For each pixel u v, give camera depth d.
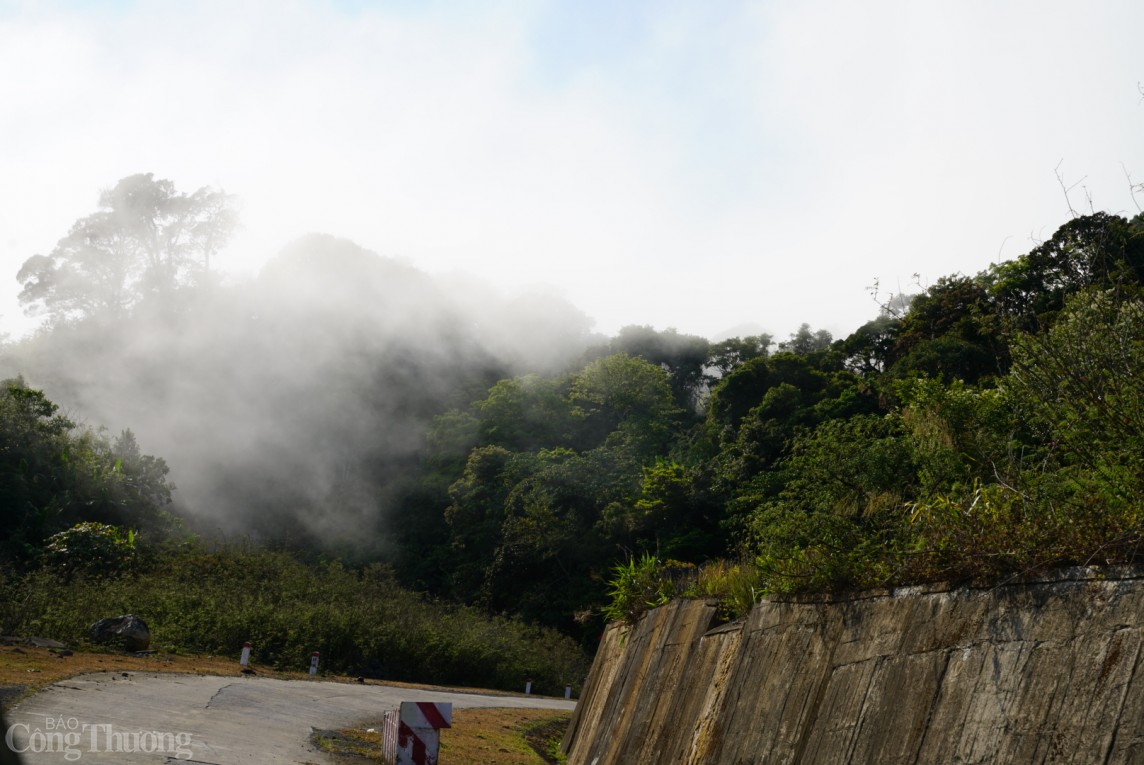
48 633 19.75
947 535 6.36
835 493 10.48
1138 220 7.39
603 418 82.94
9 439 42.06
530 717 23.23
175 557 35.25
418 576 70.19
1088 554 5.14
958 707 5.54
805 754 7.04
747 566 10.76
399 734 8.46
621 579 15.77
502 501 66.62
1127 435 6.15
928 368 38.91
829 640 7.46
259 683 18.59
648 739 11.16
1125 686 4.46
